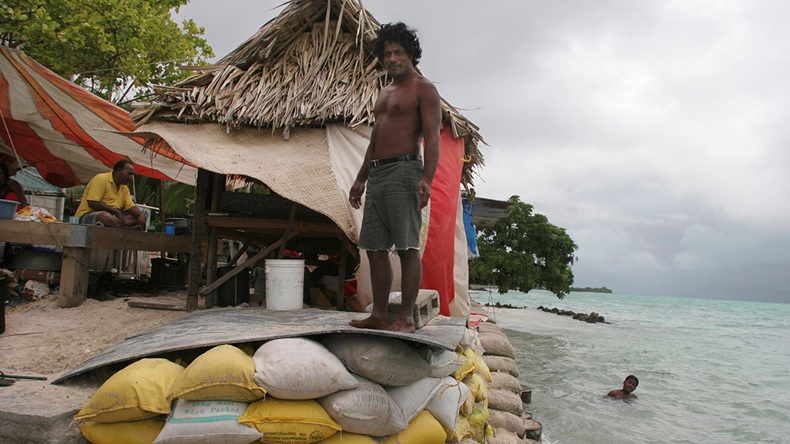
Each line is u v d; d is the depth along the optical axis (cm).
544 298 5756
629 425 773
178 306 626
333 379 320
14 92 796
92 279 711
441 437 392
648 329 2391
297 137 611
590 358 1362
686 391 1029
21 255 656
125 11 1053
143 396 305
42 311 596
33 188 1227
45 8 1004
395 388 377
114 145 963
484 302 3297
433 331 416
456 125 664
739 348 1772
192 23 1283
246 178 780
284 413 315
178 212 1808
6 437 306
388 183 376
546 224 1750
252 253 874
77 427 320
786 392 1046
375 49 395
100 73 1119
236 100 620
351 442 331
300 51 664
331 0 653
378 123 392
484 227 1817
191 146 575
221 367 308
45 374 420
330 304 699
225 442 303
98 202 745
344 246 645
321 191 554
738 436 748
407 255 381
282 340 343
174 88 636
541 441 665
